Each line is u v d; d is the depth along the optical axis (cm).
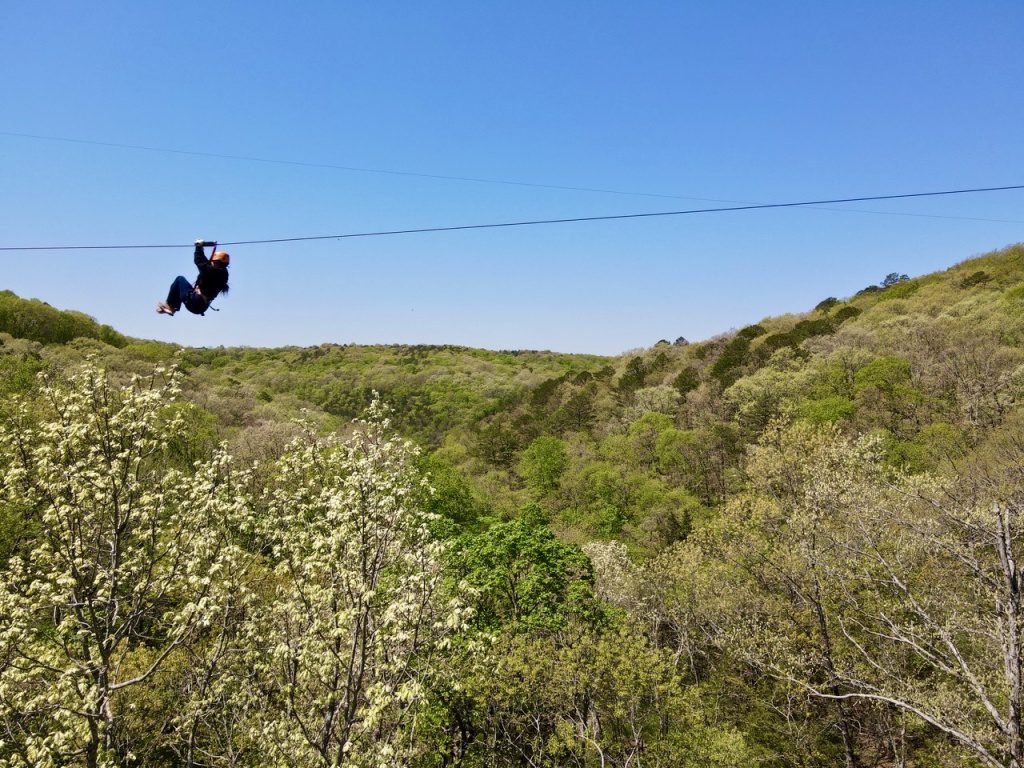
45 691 1116
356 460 1220
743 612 2359
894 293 9144
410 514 1236
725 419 6575
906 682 1540
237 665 1269
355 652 1019
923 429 4375
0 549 1777
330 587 1087
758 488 2873
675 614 2714
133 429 1215
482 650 1505
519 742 1877
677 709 1762
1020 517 1159
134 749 1384
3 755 1058
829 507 2120
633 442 6606
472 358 15288
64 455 1170
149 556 1205
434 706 1677
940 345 5706
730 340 9538
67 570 1088
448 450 8319
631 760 1680
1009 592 937
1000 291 6669
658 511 5125
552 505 6097
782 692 2270
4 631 1083
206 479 1280
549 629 2053
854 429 4731
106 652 1064
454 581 1964
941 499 1950
